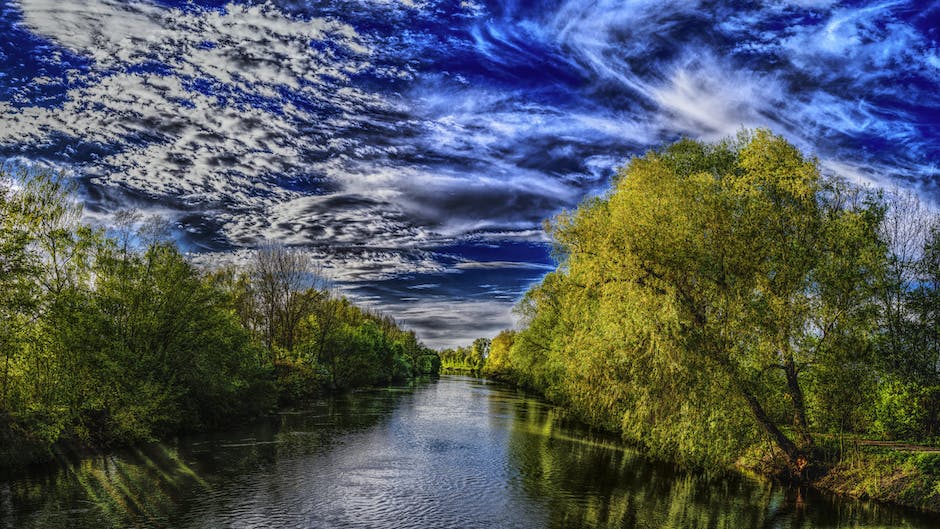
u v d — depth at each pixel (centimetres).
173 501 2291
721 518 2283
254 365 4906
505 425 4956
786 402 3017
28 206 2981
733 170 3656
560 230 3684
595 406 4053
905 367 3241
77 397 3092
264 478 2717
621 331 2930
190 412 4003
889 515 2364
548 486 2727
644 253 2834
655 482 2866
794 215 2869
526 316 6894
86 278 3441
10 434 2744
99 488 2436
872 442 3178
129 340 3575
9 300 2700
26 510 2119
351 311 11731
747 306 2772
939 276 3425
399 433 4297
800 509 2433
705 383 2756
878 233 3145
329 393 8144
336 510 2241
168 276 3778
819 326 2823
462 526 2105
